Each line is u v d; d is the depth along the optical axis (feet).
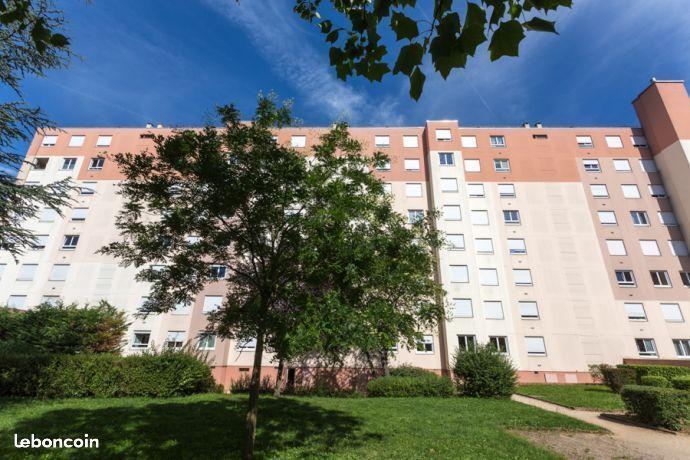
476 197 95.96
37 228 90.02
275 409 37.29
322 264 20.63
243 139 21.11
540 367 79.00
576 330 81.76
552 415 36.76
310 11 10.64
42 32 8.66
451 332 80.74
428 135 100.89
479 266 88.84
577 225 91.35
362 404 42.86
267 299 22.74
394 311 22.17
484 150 100.63
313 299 20.36
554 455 24.57
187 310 81.30
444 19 6.10
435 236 41.83
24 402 36.96
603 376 67.05
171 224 21.16
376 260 21.43
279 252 23.15
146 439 24.89
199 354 59.00
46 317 55.42
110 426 27.55
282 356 21.22
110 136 101.71
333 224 20.97
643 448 26.91
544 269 87.51
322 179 22.75
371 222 24.45
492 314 84.07
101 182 95.40
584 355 79.61
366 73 8.77
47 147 100.32
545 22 5.72
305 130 90.02
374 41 8.38
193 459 21.75
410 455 23.63
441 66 6.57
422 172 99.81
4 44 32.45
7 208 34.22
